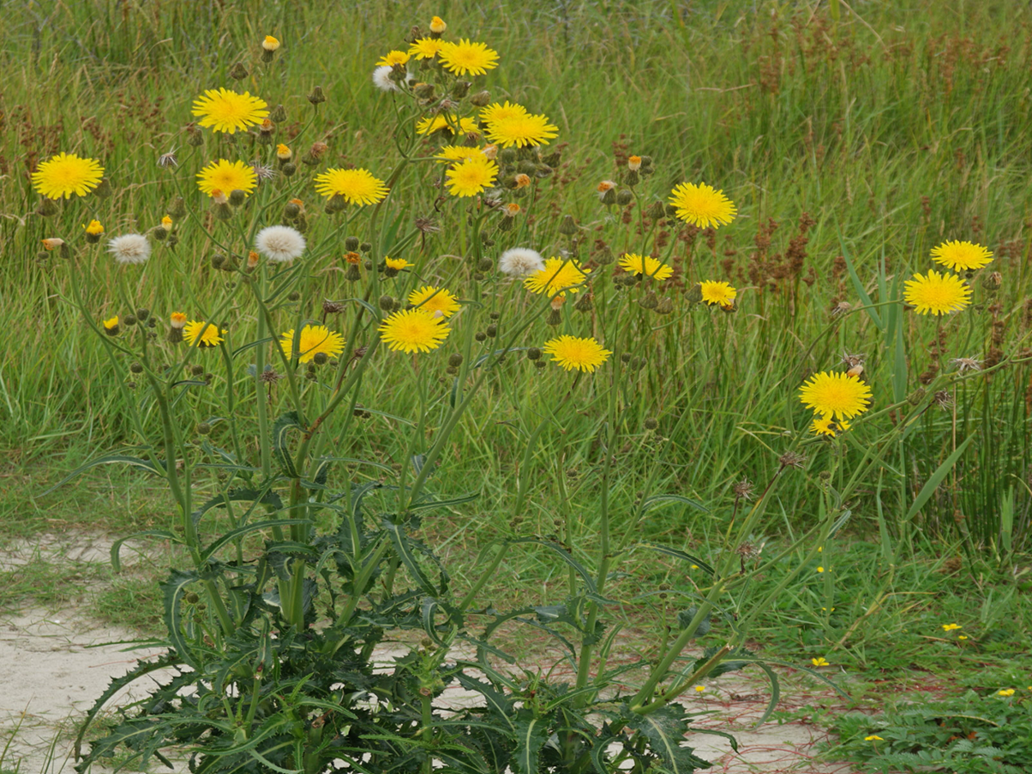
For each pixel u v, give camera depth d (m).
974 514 3.96
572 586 2.21
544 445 4.12
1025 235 6.00
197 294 4.55
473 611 2.17
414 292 2.13
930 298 2.08
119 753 2.51
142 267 4.70
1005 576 3.78
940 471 3.41
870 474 4.19
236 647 2.01
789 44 7.48
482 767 2.07
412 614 2.08
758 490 4.15
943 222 6.08
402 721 2.09
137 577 3.44
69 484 3.98
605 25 7.96
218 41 6.98
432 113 2.02
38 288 4.83
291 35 7.12
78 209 4.93
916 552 3.96
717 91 7.14
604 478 2.14
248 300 4.56
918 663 3.23
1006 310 4.93
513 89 7.00
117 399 4.32
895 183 6.48
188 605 2.27
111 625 3.20
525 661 3.12
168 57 6.99
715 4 8.53
